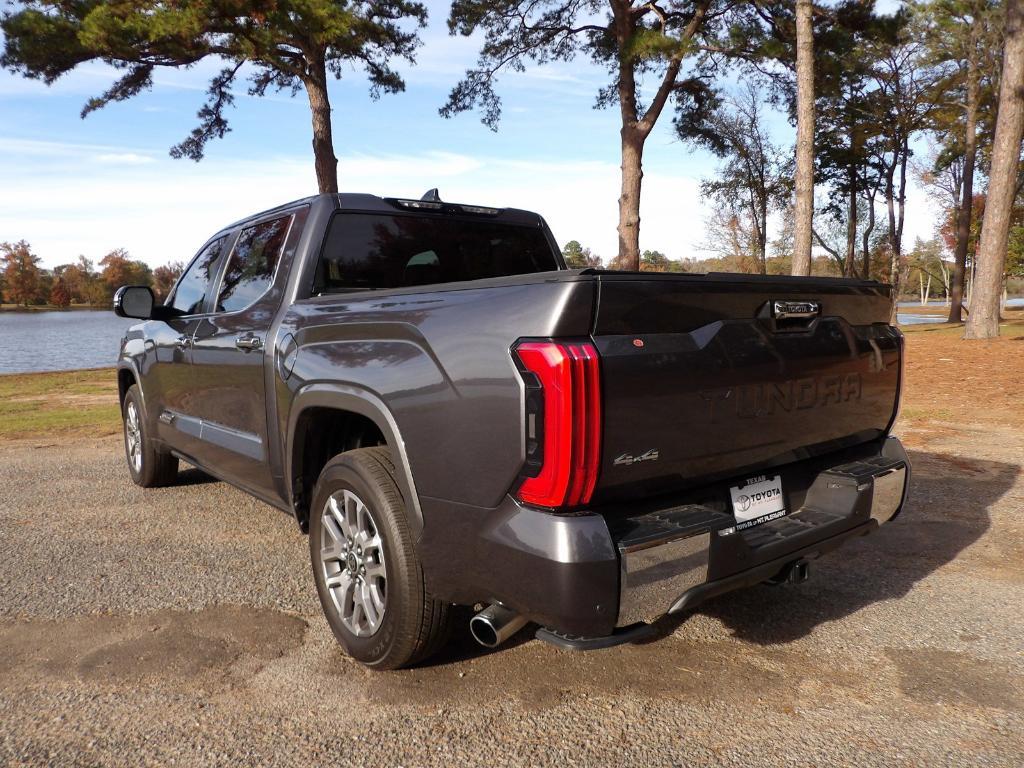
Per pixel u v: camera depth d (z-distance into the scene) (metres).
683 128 23.92
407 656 2.74
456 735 2.44
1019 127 17.30
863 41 20.16
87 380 17.08
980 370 12.52
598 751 2.36
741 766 2.28
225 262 4.46
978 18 30.25
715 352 2.42
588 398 2.10
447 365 2.40
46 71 17.22
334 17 15.84
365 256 3.81
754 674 2.86
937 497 5.33
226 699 2.67
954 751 2.35
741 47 18.89
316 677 2.83
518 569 2.21
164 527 4.81
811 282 2.78
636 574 2.17
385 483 2.71
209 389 4.29
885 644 3.11
